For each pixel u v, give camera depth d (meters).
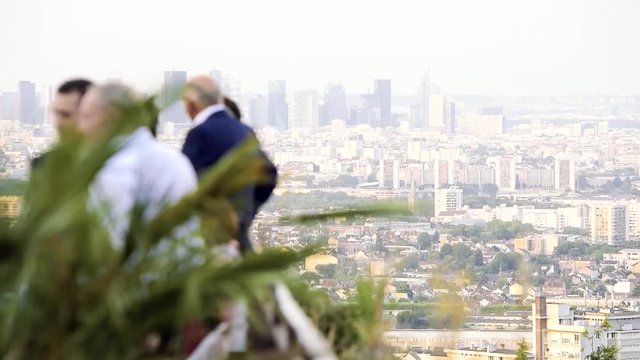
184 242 3.60
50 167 3.51
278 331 4.21
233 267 3.62
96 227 3.49
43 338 3.49
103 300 3.49
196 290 3.49
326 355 4.39
